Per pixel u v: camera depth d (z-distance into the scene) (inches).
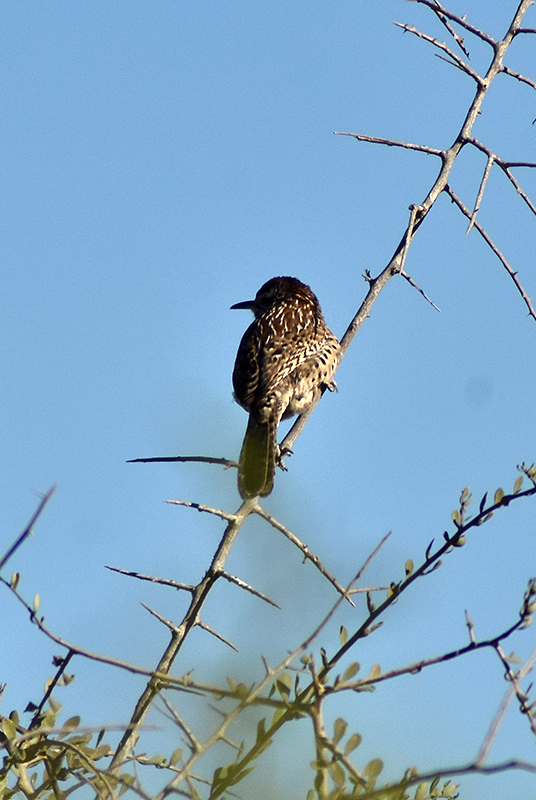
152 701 293.7
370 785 216.1
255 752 250.4
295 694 253.6
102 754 277.9
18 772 268.1
